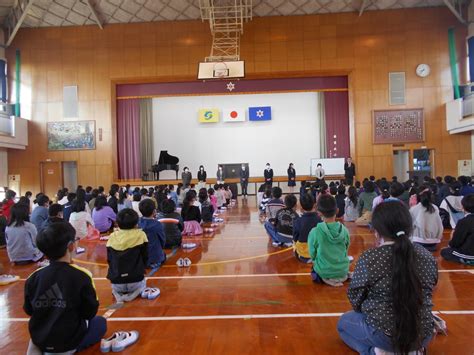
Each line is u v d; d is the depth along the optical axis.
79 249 4.99
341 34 13.38
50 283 1.85
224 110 15.27
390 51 13.33
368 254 1.76
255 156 15.23
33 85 13.84
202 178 13.22
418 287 1.57
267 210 5.53
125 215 3.02
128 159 14.32
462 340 2.17
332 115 14.15
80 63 13.77
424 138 13.20
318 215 4.12
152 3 12.66
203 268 3.98
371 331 1.73
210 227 6.87
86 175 13.71
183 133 15.30
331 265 3.22
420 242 4.35
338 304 2.82
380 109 13.33
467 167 13.02
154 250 4.00
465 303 2.76
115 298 3.12
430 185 7.12
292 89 13.80
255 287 3.29
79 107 13.75
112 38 13.70
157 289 3.15
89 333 2.18
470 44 12.70
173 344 2.24
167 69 13.58
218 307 2.83
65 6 12.65
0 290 3.47
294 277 3.56
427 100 13.25
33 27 13.80
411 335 1.57
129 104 14.30
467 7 12.95
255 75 13.50
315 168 13.31
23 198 5.48
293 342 2.22
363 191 6.88
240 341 2.26
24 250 4.38
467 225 3.73
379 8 13.26
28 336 2.44
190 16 13.38
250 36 13.48
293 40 13.43
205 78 11.88
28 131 13.83
